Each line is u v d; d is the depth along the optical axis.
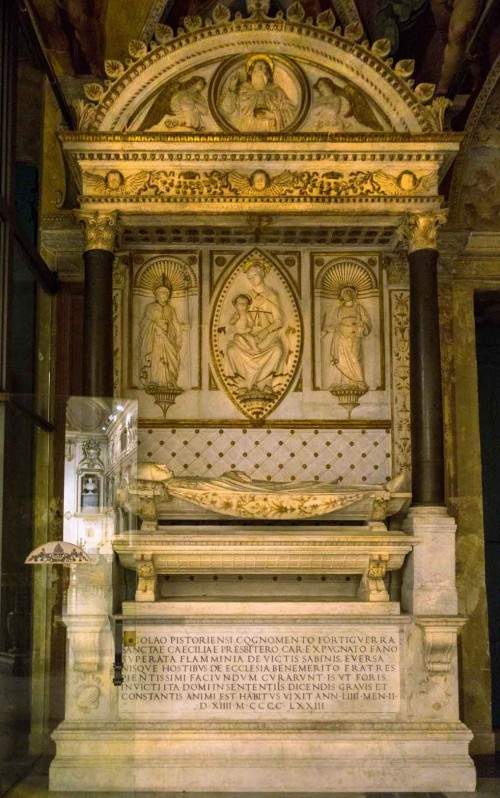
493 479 10.24
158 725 7.16
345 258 8.84
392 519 8.14
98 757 5.78
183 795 6.90
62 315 8.93
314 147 7.79
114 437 5.80
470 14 7.95
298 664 7.36
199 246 8.77
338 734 7.17
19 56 8.16
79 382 8.86
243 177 7.82
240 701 7.29
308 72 8.03
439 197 7.85
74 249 8.92
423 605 7.42
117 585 6.29
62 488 5.80
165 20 9.09
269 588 8.18
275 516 7.77
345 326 8.70
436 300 7.83
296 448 8.60
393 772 7.10
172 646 7.33
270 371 8.65
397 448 8.57
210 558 7.50
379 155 7.84
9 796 5.59
